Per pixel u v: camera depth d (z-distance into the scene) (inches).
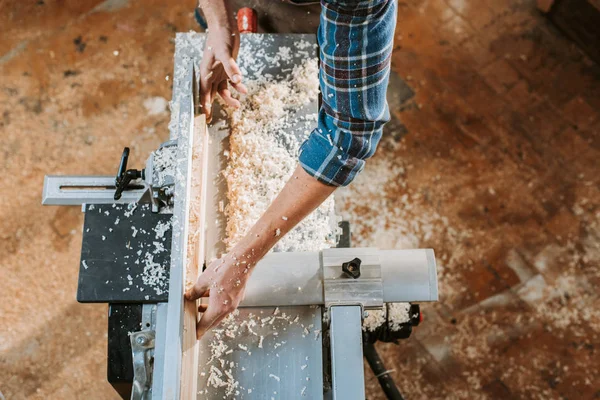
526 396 92.0
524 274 97.1
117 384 50.4
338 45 36.1
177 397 38.6
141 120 103.3
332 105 39.3
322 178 41.0
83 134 102.0
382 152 102.6
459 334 94.6
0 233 96.7
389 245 98.0
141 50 106.6
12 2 107.6
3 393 89.9
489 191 100.8
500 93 106.2
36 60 105.1
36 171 99.9
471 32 109.3
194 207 48.4
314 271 49.5
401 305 62.2
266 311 50.5
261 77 61.2
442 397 92.1
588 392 92.0
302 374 48.8
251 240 44.1
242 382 48.5
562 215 99.8
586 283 96.6
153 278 50.5
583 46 107.3
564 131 104.2
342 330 46.0
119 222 52.5
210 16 57.4
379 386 92.4
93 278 50.4
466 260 97.7
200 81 56.4
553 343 94.0
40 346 92.3
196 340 47.2
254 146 57.7
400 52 108.1
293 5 68.3
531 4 110.2
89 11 108.0
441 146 103.1
